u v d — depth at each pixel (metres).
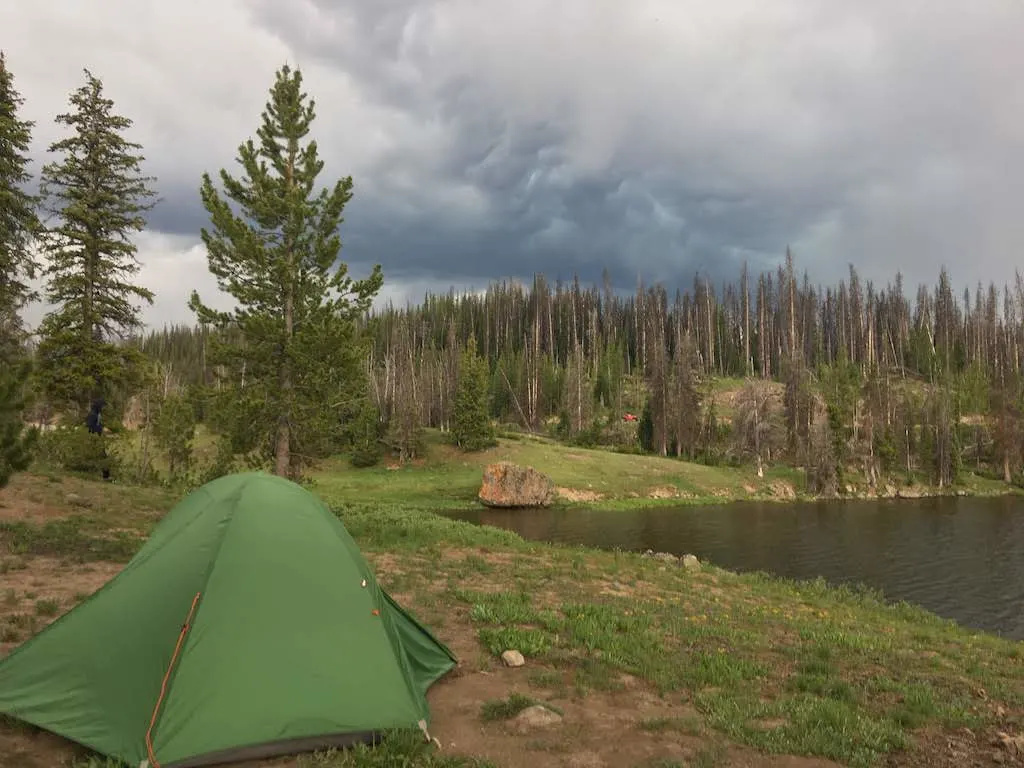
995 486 72.31
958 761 6.14
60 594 9.56
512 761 5.37
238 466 32.19
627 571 17.33
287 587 5.98
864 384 87.50
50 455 25.62
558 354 140.25
